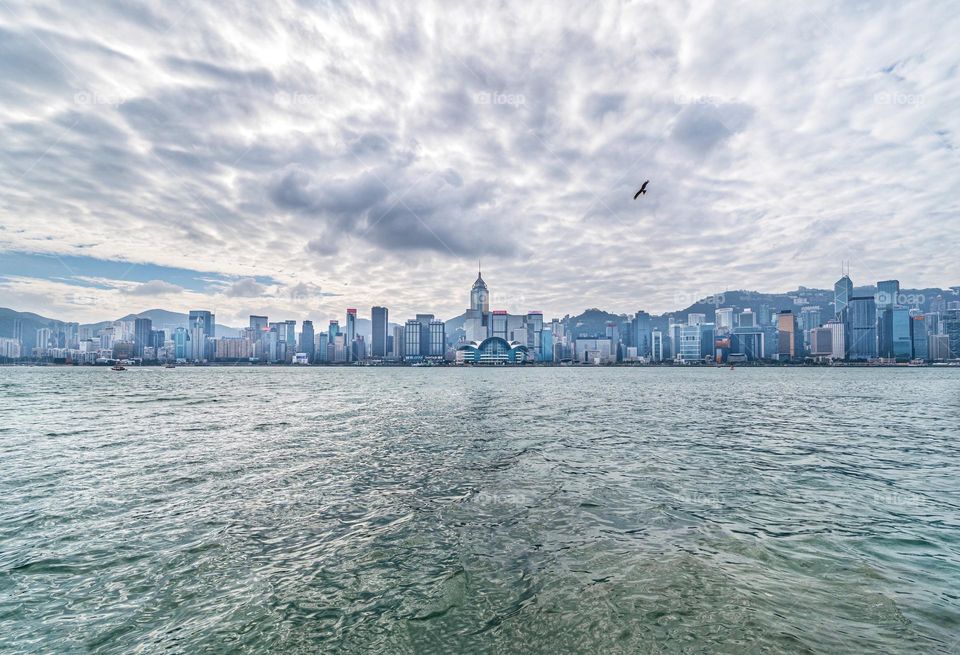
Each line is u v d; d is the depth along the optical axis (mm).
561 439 24484
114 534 11047
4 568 9281
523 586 8422
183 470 17453
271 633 7094
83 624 7414
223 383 98438
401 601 7984
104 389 73250
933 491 14711
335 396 59281
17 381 100438
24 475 16688
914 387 81750
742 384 95000
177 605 7930
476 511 12656
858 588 8297
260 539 10766
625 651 6492
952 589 8297
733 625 7055
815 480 16016
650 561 9383
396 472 17078
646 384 95000
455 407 43719
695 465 18250
